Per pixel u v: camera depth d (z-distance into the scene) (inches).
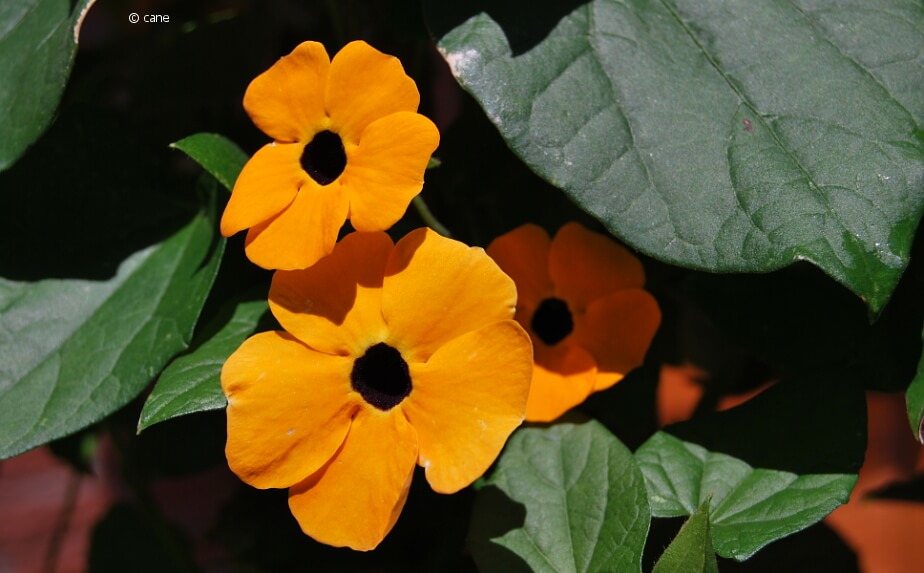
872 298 10.3
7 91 11.4
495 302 10.1
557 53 10.8
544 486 11.1
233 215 10.3
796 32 11.0
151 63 13.4
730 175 10.6
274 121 10.4
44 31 11.4
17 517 25.0
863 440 11.0
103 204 12.1
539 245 11.6
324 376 10.2
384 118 10.2
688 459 11.2
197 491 23.6
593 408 12.6
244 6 14.3
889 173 10.6
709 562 10.1
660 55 10.9
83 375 11.3
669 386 21.3
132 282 11.8
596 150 10.6
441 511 13.4
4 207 12.0
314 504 10.2
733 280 11.9
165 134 13.0
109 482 21.5
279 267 10.2
